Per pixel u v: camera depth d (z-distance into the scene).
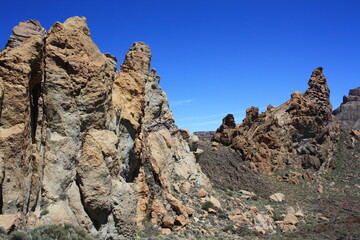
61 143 21.84
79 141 22.83
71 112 22.61
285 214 50.12
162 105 48.78
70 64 22.91
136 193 25.38
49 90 21.97
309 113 82.38
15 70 19.06
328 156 81.50
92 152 22.88
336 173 79.06
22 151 18.72
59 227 18.64
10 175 18.02
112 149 24.05
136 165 29.80
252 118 83.44
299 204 58.69
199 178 50.16
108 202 22.70
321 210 55.22
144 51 43.75
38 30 22.56
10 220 16.64
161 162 39.97
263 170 71.44
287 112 82.25
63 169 21.72
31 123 21.11
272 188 64.62
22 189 18.56
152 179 33.91
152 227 29.41
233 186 61.91
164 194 34.94
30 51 20.12
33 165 20.20
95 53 25.36
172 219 31.22
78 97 23.17
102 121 24.38
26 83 19.48
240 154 74.38
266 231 41.03
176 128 50.44
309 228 44.00
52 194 21.03
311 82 88.62
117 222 23.55
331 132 87.88
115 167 24.44
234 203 45.59
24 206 18.89
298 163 77.12
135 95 30.48
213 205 41.12
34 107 21.72
